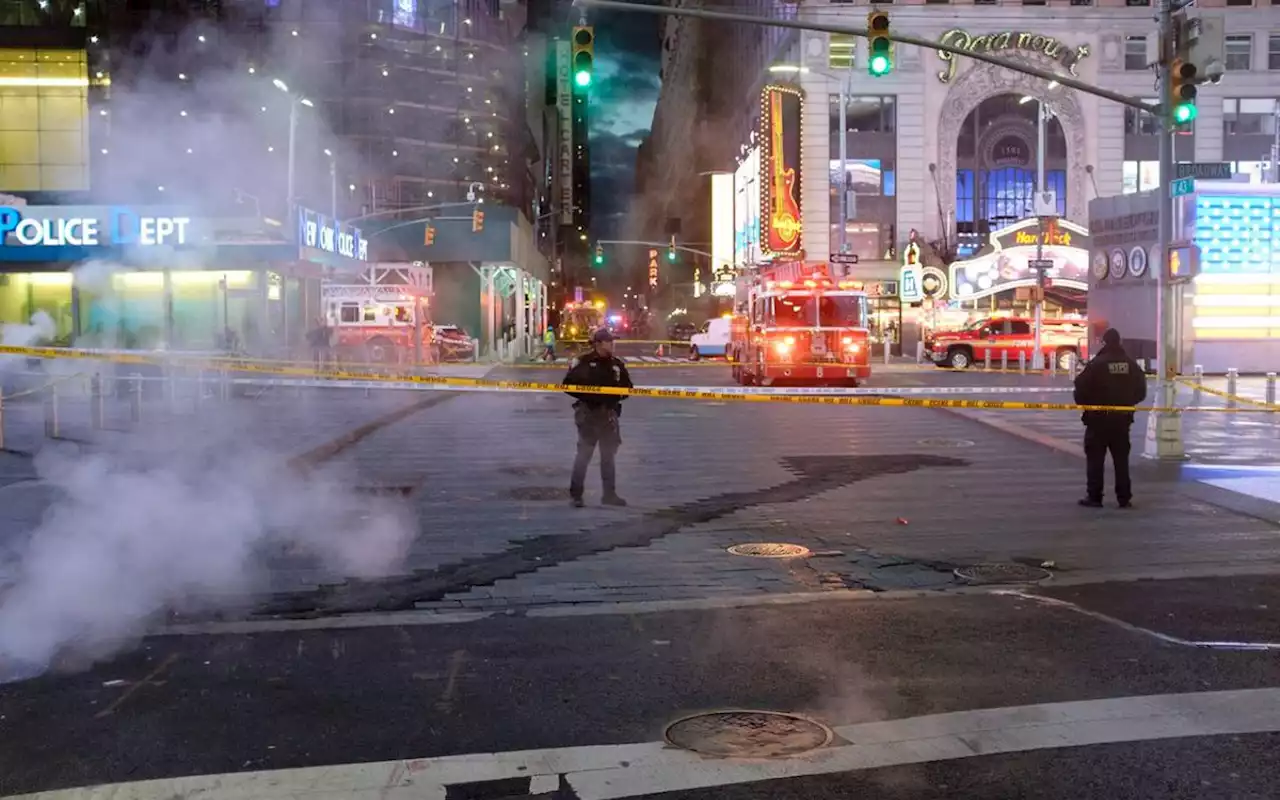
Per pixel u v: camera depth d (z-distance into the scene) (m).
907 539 9.87
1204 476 13.36
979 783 4.54
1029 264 42.78
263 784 4.52
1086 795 4.41
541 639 6.70
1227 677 5.93
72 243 29.19
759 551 9.34
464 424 20.53
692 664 6.19
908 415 22.23
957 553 9.27
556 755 4.85
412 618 7.16
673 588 8.07
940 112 56.16
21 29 43.19
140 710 5.41
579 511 11.23
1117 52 56.25
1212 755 4.81
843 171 48.00
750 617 7.20
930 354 45.78
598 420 11.48
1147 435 15.12
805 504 11.70
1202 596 7.77
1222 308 36.94
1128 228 38.25
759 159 57.44
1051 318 44.12
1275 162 48.00
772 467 14.59
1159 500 11.86
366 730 5.16
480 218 49.47
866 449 16.58
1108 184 56.44
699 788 4.50
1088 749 4.89
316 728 5.18
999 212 57.72
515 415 22.53
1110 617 7.20
